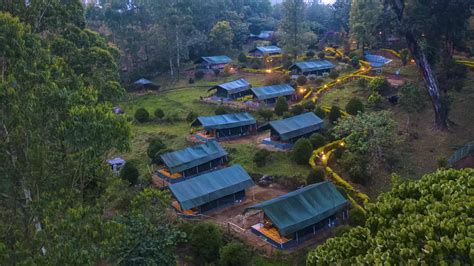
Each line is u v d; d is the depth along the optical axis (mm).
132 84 83812
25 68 17844
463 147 38969
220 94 69750
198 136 53344
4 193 17875
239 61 93750
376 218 12797
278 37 98625
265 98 62531
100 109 18312
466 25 58312
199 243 28688
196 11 104000
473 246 9094
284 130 47344
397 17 45750
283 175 41375
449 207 10930
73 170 19609
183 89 80812
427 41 49281
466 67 58250
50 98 17734
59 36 33844
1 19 18922
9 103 16594
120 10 89812
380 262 10242
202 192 36125
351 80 67750
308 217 31000
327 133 47656
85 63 35375
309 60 81125
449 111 49281
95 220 16578
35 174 17984
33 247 16031
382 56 81250
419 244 10461
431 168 39156
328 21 122312
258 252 30188
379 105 54750
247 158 46281
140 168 47156
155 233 23438
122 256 20922
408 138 44875
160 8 87438
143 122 62719
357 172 37969
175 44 89875
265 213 30391
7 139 17438
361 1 80438
